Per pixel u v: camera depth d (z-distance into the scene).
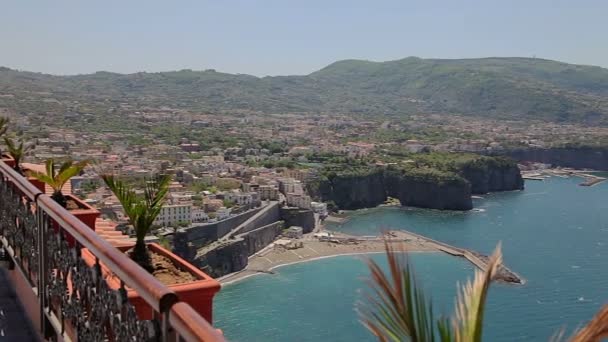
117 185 4.29
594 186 130.88
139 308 3.05
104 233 5.72
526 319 39.97
